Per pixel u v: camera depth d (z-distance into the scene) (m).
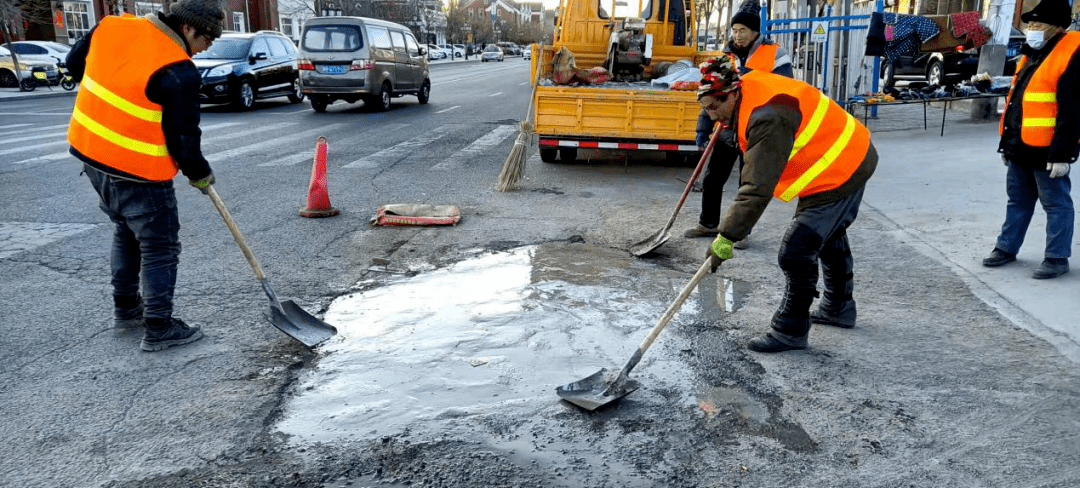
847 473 2.73
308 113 16.56
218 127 13.67
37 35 32.16
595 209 7.04
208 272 5.09
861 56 13.27
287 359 3.71
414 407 3.21
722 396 3.32
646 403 3.26
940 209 6.66
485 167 9.42
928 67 18.25
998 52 13.27
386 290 4.74
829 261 3.99
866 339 3.94
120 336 3.99
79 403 3.25
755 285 4.86
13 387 3.39
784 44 15.13
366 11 51.62
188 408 3.21
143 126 3.52
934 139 10.73
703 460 2.82
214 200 3.77
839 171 3.52
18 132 12.65
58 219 6.55
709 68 3.47
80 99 3.62
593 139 8.62
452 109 17.42
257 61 17.59
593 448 2.90
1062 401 3.22
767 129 3.26
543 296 4.61
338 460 2.81
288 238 5.98
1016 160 4.80
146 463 2.79
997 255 5.05
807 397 3.30
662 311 4.37
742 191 3.29
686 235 6.04
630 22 9.95
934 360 3.66
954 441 2.93
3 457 2.83
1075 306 4.29
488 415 3.14
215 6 3.60
